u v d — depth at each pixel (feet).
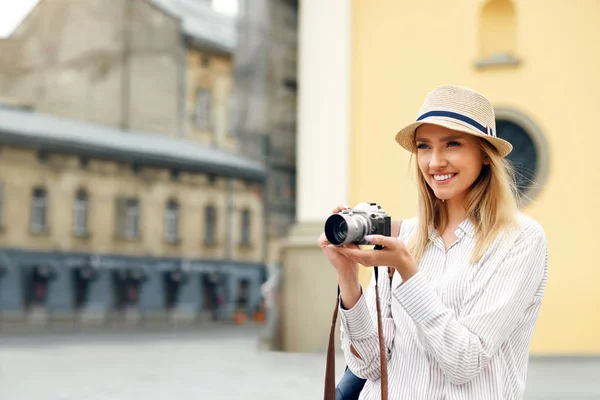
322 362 36.86
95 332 95.09
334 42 42.19
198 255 148.56
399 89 41.45
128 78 143.84
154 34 146.92
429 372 6.44
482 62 40.32
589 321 38.73
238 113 156.15
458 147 6.59
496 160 6.55
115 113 142.10
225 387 29.45
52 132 131.85
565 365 34.37
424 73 41.24
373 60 41.88
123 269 137.90
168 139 147.74
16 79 136.98
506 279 6.28
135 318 137.69
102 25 142.00
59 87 138.21
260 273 156.66
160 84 147.13
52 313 128.77
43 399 27.22
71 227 133.49
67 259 131.54
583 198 39.01
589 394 25.63
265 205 157.58
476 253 6.42
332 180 41.68
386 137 41.37
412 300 6.08
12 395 28.40
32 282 128.16
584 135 39.19
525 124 39.75
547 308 39.09
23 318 125.49
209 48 153.79
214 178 151.43
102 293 135.13
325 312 40.47
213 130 154.51
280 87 157.48
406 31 41.52
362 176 41.57
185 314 144.56
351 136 41.81
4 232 126.41
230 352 50.70
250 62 155.22
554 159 39.34
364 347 6.82
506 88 40.24
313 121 42.29
